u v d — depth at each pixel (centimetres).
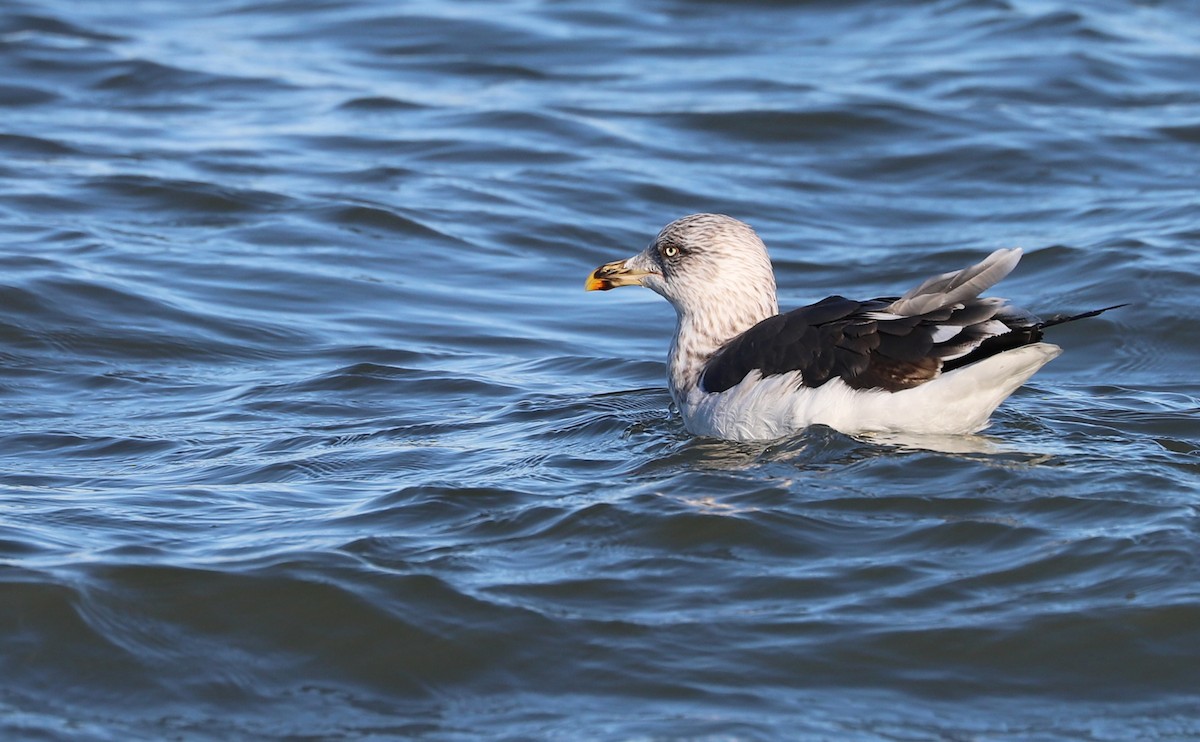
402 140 2483
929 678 880
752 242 1385
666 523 1070
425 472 1244
